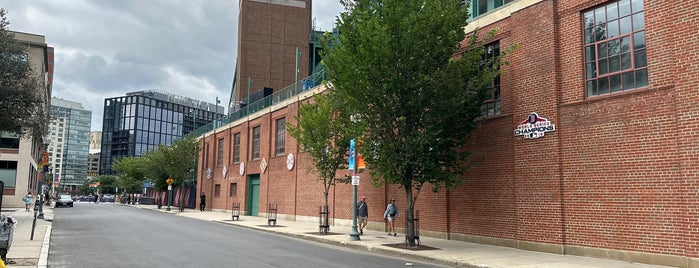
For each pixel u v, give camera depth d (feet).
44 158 114.01
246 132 136.77
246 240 61.41
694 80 38.63
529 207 50.96
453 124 53.42
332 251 51.65
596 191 45.37
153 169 183.52
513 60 54.80
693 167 38.17
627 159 43.24
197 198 178.60
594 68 47.44
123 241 57.00
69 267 37.47
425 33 49.34
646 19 43.11
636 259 41.73
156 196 245.04
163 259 42.09
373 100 51.96
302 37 224.94
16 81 64.90
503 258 44.34
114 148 489.67
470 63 51.55
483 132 57.67
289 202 108.78
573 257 45.24
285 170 112.16
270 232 77.56
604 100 45.57
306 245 57.57
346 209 87.51
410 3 50.75
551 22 50.78
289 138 111.14
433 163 50.49
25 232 63.26
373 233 71.92
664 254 39.86
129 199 272.92
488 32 58.54
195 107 541.34
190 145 164.96
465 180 59.62
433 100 50.83
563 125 48.85
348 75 51.72
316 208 97.60
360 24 51.98
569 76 48.96
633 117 43.16
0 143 165.07
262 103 131.44
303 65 223.10
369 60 49.70
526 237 50.98
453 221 61.11
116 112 496.23
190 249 49.80
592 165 45.93
